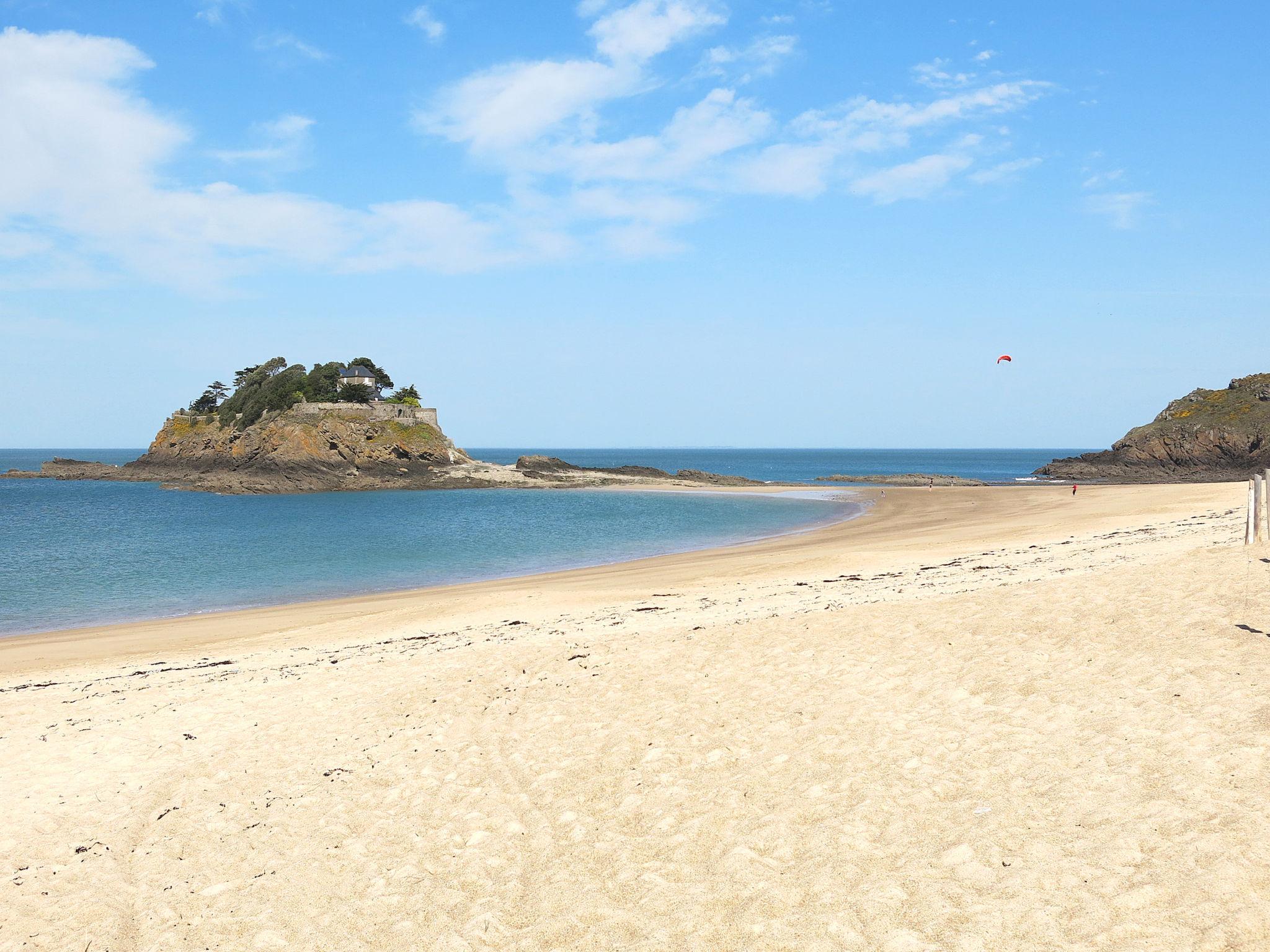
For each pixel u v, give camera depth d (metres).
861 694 11.75
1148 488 79.75
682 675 14.00
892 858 7.35
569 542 53.97
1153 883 6.19
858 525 58.22
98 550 52.62
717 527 61.00
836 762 9.61
